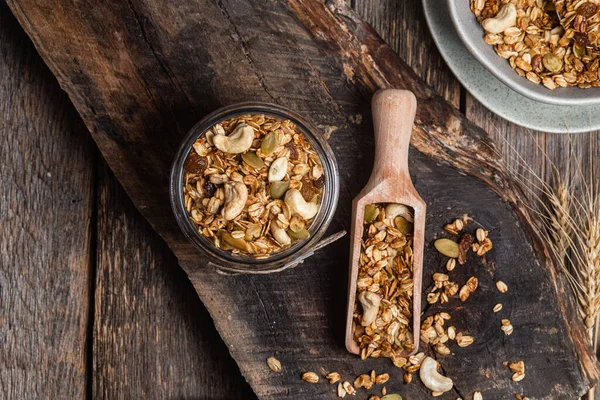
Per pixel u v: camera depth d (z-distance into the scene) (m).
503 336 0.61
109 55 0.59
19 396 0.63
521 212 0.61
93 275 0.63
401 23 0.62
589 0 0.58
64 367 0.63
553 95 0.58
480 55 0.57
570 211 0.64
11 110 0.62
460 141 0.61
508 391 0.61
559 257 0.62
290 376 0.61
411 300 0.59
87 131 0.63
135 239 0.63
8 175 0.63
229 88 0.59
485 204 0.61
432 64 0.63
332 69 0.60
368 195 0.58
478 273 0.61
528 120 0.61
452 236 0.61
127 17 0.58
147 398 0.63
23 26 0.58
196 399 0.63
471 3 0.59
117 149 0.59
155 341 0.63
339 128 0.60
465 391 0.61
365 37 0.60
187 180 0.55
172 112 0.59
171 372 0.63
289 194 0.55
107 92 0.59
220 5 0.59
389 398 0.61
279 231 0.55
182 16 0.59
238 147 0.54
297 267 0.61
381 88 0.60
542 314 0.61
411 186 0.58
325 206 0.56
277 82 0.60
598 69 0.58
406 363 0.61
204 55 0.59
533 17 0.59
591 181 0.62
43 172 0.63
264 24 0.59
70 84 0.59
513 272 0.61
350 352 0.60
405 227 0.59
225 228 0.55
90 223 0.63
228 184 0.54
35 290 0.63
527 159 0.63
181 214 0.56
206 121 0.56
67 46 0.58
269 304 0.61
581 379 0.61
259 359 0.61
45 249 0.63
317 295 0.61
